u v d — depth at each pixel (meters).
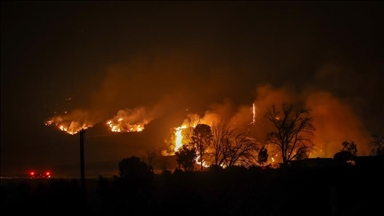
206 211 25.59
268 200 31.41
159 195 27.52
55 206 25.92
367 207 29.83
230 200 29.81
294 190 32.97
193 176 33.91
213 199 28.00
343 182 33.53
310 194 32.25
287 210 31.16
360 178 33.53
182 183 31.28
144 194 27.28
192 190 27.80
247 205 29.95
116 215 25.67
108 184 28.31
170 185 30.55
